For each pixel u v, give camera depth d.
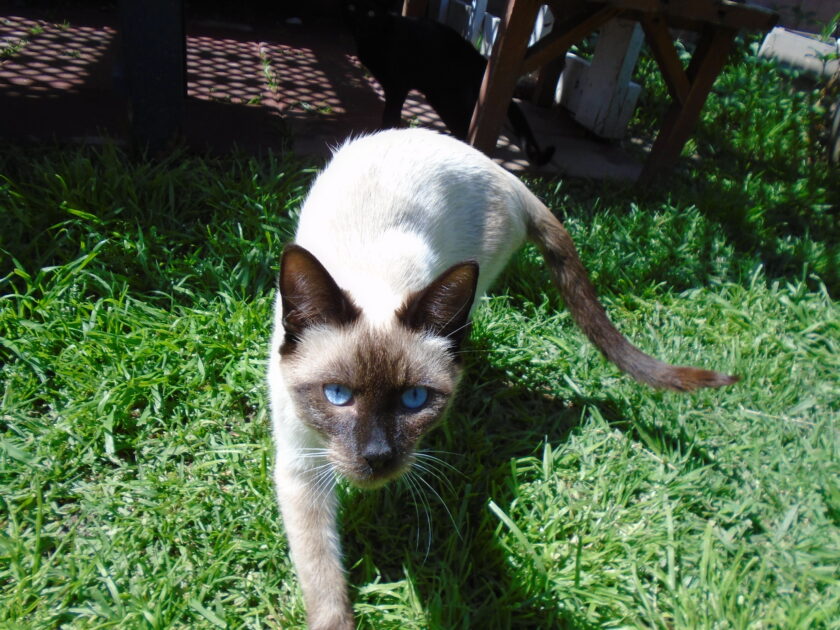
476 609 0.35
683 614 0.35
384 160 0.43
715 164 0.90
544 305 0.56
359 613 0.34
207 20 1.15
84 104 0.73
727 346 0.56
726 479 0.44
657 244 0.66
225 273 0.52
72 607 0.33
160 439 0.41
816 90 1.11
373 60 0.79
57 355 0.44
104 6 1.13
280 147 0.71
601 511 0.41
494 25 1.08
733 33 0.71
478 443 0.44
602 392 0.50
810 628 0.35
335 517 0.36
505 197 0.46
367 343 0.32
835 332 0.59
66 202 0.53
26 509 0.36
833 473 0.45
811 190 0.85
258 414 0.44
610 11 0.65
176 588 0.34
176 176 0.60
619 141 0.93
